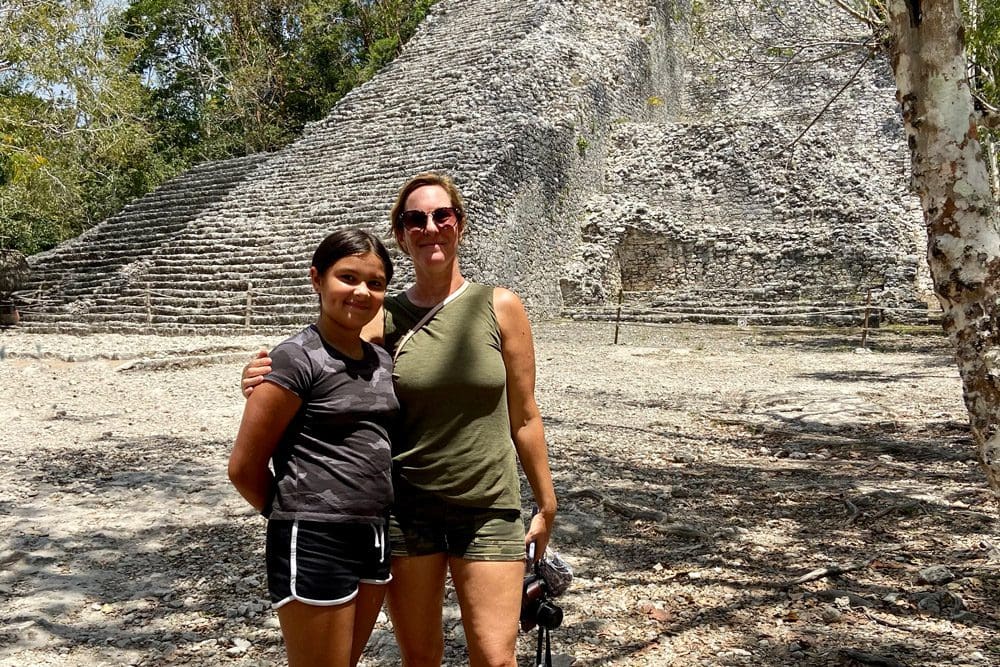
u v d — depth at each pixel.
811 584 4.60
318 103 38.12
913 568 4.81
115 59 24.66
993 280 3.41
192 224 22.61
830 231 23.02
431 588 2.81
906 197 27.61
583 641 4.00
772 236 23.44
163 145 38.34
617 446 8.07
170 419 9.26
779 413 9.66
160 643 4.01
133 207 25.77
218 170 26.69
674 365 13.94
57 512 6.00
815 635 3.98
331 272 2.64
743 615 4.24
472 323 2.82
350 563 2.58
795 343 16.89
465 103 24.22
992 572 4.70
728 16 19.42
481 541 2.74
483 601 2.71
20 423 9.03
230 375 12.46
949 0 3.45
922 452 7.63
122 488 6.58
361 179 22.55
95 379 12.02
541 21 28.50
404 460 2.77
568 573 3.04
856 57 28.25
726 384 11.91
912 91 3.54
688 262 23.98
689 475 7.00
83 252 23.36
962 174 3.43
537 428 2.96
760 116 26.72
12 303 19.62
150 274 20.83
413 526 2.79
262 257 20.22
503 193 20.66
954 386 11.49
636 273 24.55
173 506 6.13
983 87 12.80
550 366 13.88
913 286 22.03
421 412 2.76
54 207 27.81
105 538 5.46
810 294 22.16
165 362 13.05
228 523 5.76
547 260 22.80
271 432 2.58
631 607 4.37
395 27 37.03
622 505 5.94
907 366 13.62
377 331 2.91
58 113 23.67
